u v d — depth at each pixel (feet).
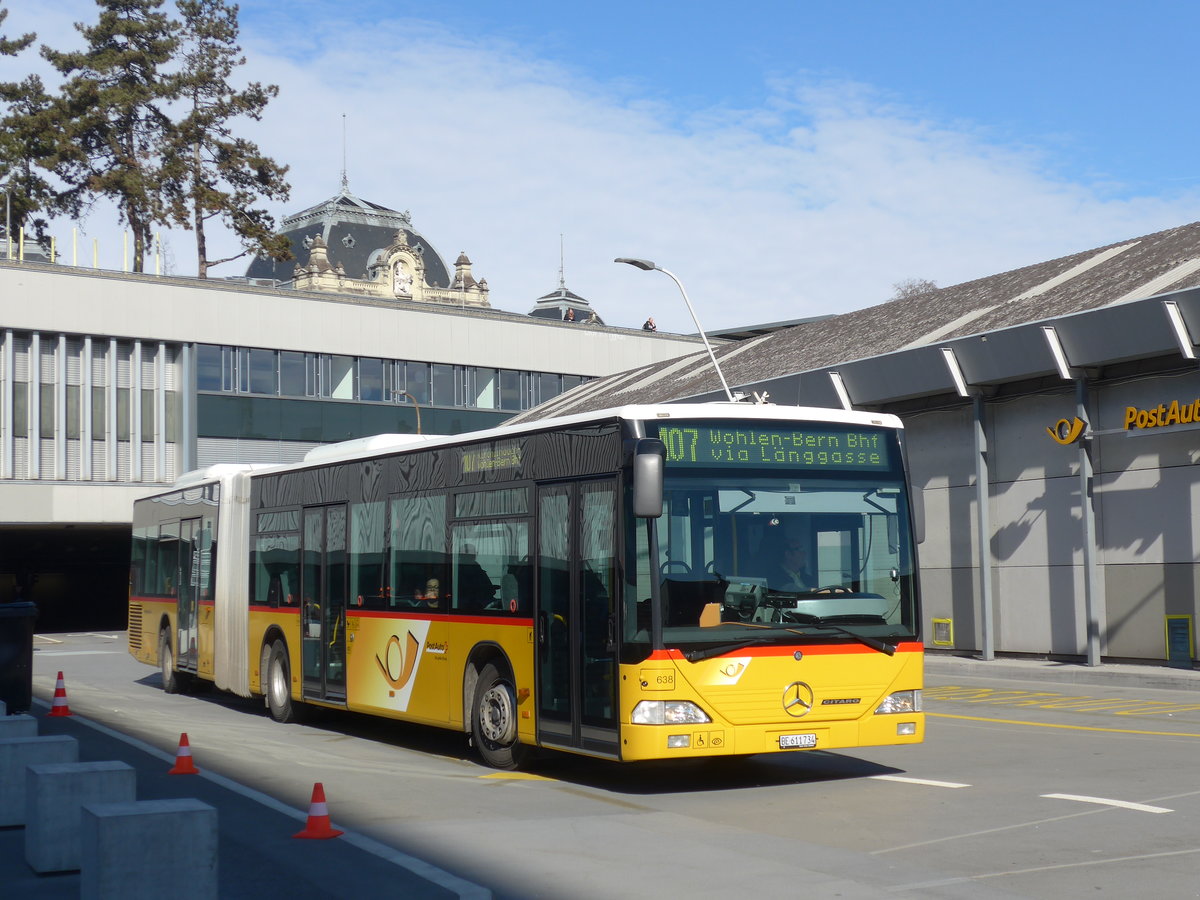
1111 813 32.50
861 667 37.50
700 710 35.70
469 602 44.37
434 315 202.59
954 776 39.70
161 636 77.61
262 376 187.52
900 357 96.94
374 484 51.90
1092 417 87.86
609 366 220.64
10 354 166.91
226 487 67.15
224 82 227.61
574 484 38.99
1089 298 92.68
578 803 36.24
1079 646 88.79
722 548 36.81
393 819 33.65
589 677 37.68
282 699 59.72
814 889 25.40
